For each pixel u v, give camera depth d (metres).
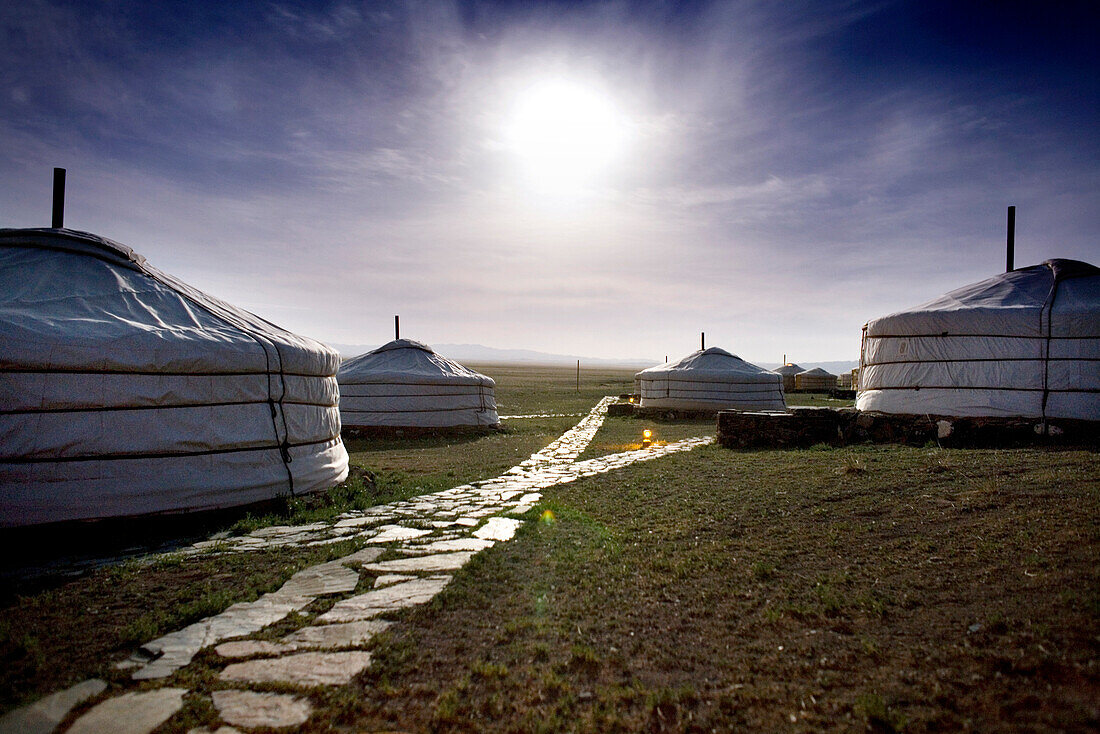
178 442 7.35
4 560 6.04
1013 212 14.12
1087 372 11.05
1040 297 12.16
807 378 50.22
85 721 3.16
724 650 3.93
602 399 38.44
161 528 7.11
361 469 10.96
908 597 4.44
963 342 12.36
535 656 3.94
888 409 13.27
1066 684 2.97
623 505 8.35
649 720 3.21
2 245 7.96
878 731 2.90
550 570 5.62
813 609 4.39
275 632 4.30
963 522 6.02
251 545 6.58
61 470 6.58
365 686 3.59
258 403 8.26
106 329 7.10
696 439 17.16
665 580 5.21
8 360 6.34
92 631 4.29
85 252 8.23
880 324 13.69
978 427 11.76
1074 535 5.02
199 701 3.38
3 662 3.80
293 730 3.13
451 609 4.72
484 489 10.07
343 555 6.14
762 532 6.46
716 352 26.83
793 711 3.17
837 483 8.43
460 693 3.51
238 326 8.55
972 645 3.56
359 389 19.47
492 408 22.41
